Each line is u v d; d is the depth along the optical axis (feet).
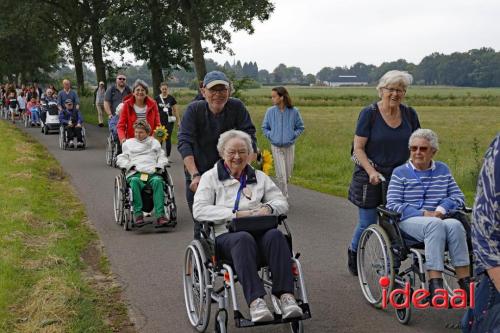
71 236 26.94
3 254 22.65
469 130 95.50
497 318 9.89
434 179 18.74
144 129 29.37
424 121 120.47
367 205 20.40
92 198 35.96
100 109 84.74
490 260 9.68
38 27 129.08
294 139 34.01
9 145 58.70
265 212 16.79
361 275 19.62
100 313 18.31
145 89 35.12
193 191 18.56
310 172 46.75
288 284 15.52
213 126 19.69
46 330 16.28
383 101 20.18
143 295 20.03
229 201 17.33
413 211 17.97
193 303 17.87
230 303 19.31
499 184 9.51
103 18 109.29
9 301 18.19
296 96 237.66
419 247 17.83
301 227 29.22
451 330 16.90
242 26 93.91
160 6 98.32
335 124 103.14
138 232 28.53
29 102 87.20
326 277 21.81
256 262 15.70
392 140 20.15
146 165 28.78
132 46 98.37
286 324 17.56
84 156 54.60
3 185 37.81
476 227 9.79
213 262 16.19
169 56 100.53
